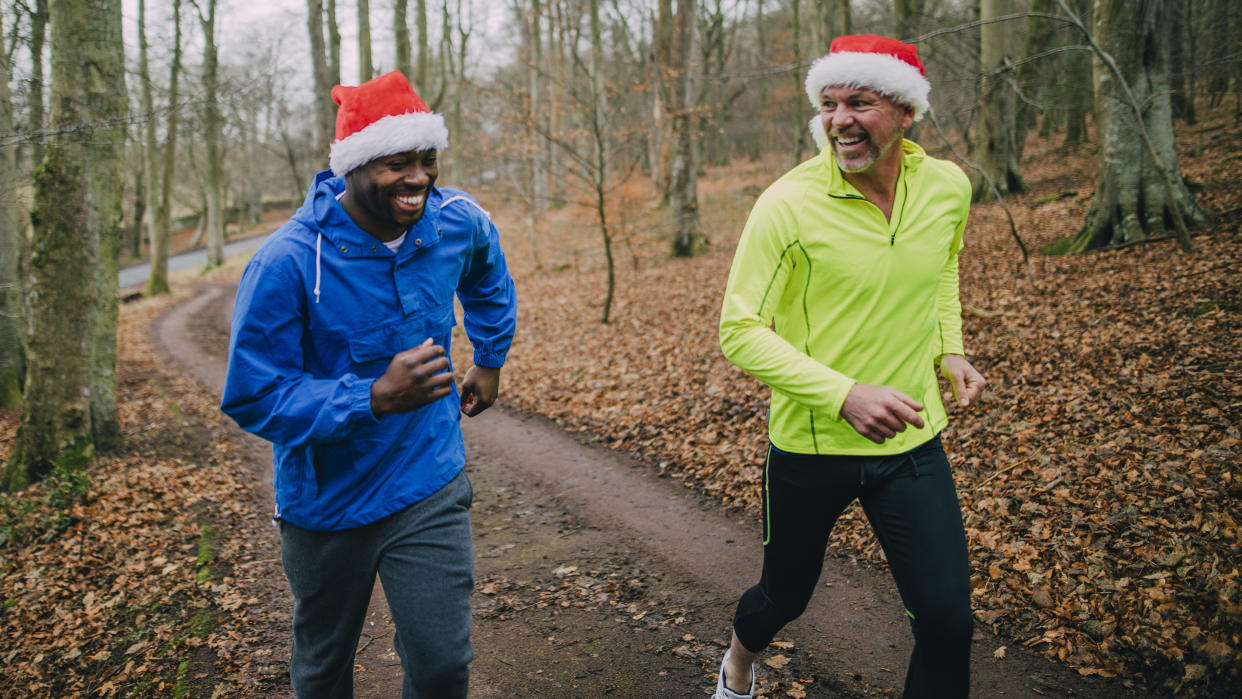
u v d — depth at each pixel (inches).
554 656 127.3
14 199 307.0
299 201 1056.8
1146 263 298.4
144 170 1395.2
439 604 76.2
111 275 308.2
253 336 71.3
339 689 86.8
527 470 243.3
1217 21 472.1
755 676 115.3
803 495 82.3
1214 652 103.7
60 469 279.3
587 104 486.6
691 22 625.6
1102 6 328.5
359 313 74.9
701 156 1203.2
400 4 592.1
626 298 535.8
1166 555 124.6
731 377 287.6
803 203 78.2
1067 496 150.3
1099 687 105.6
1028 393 204.1
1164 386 183.5
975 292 331.0
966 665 73.9
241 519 223.1
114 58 290.4
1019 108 681.6
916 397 80.8
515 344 472.4
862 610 133.3
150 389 468.4
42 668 150.6
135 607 168.2
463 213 82.8
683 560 163.2
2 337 434.3
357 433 74.9
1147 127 327.6
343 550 78.4
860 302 78.0
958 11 620.1
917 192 79.5
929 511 76.6
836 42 77.4
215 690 127.0
